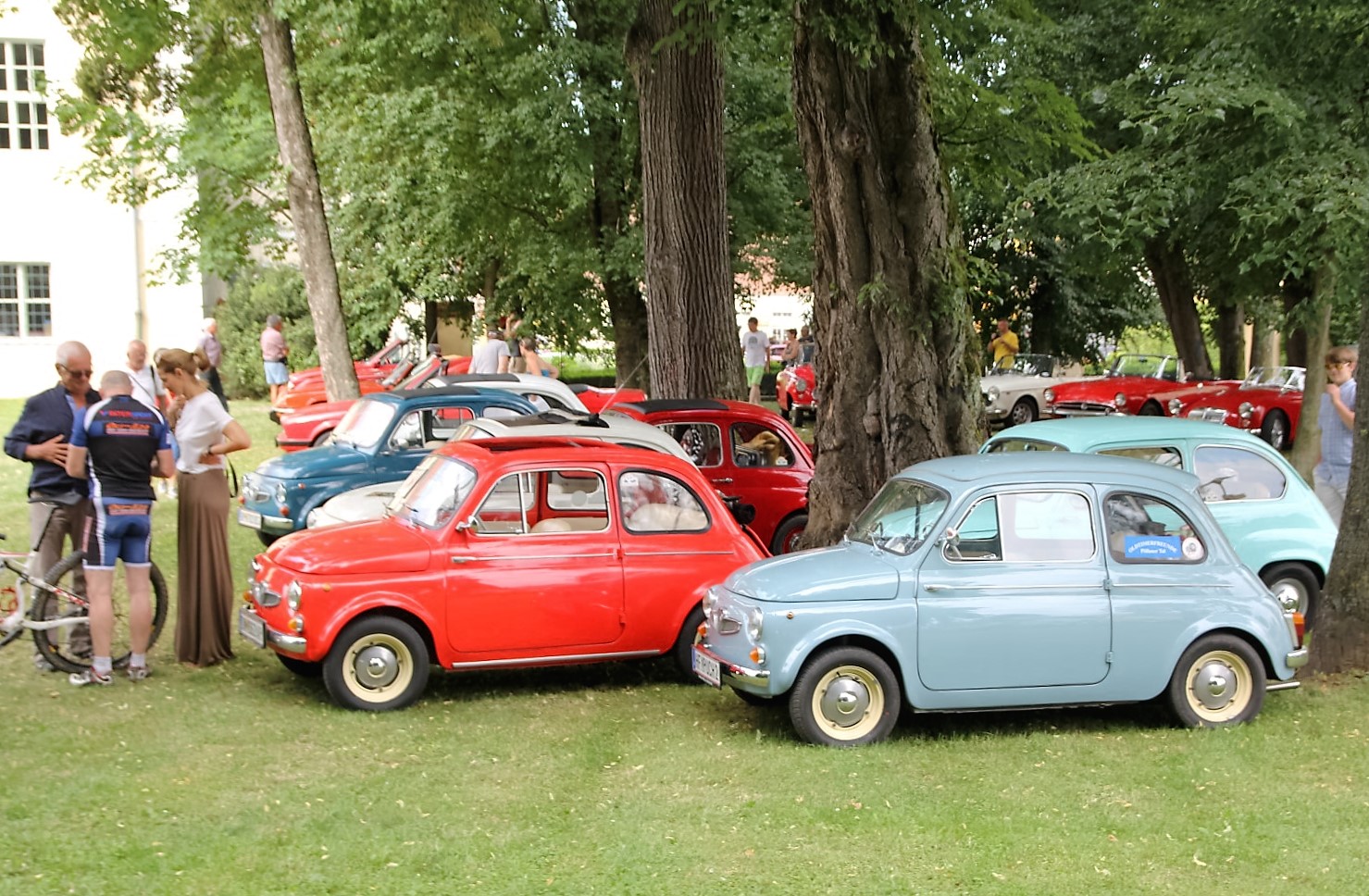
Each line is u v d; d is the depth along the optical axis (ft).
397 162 81.46
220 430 28.35
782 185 83.35
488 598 25.89
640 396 63.16
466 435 35.42
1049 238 87.35
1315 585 32.89
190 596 28.40
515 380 50.57
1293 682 25.09
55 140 95.40
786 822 19.06
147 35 61.93
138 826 18.56
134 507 26.22
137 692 26.00
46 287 96.63
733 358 51.01
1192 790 20.68
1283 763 22.26
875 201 33.88
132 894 16.20
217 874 16.88
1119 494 24.68
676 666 29.40
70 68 94.48
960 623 23.52
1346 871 17.46
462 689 27.58
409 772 21.38
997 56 51.44
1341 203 48.75
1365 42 50.70
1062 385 80.69
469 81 75.77
